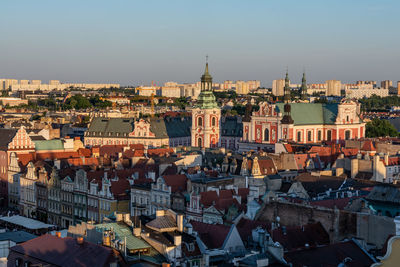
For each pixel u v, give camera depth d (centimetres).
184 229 13712
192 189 19412
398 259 8212
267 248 12362
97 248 12269
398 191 14700
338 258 12312
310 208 14288
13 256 13188
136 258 12481
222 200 17412
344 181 19738
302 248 12650
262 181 19662
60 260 12312
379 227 13175
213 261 12900
